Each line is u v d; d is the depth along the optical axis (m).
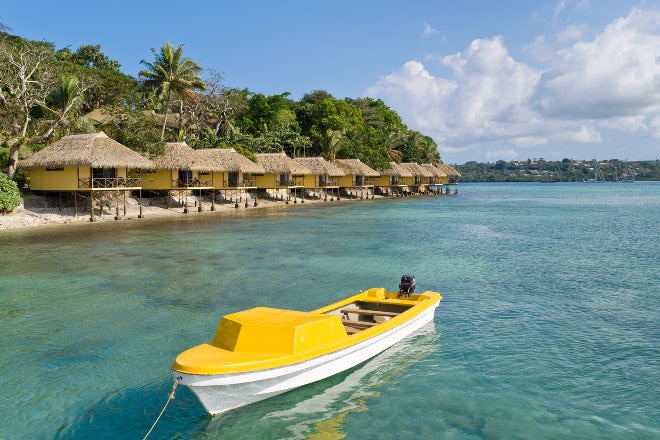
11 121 40.69
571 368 9.63
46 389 8.70
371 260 21.53
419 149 105.88
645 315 13.12
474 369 9.62
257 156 60.62
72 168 35.91
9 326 12.05
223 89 67.38
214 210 48.75
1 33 47.75
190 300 14.52
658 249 24.98
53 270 18.75
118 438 7.25
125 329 11.85
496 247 25.69
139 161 37.59
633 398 8.41
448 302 14.47
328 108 83.12
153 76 51.25
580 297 15.05
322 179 70.44
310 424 7.63
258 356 7.79
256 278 17.66
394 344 10.52
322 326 8.52
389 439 7.20
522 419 7.75
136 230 31.83
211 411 7.59
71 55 68.00
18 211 34.62
